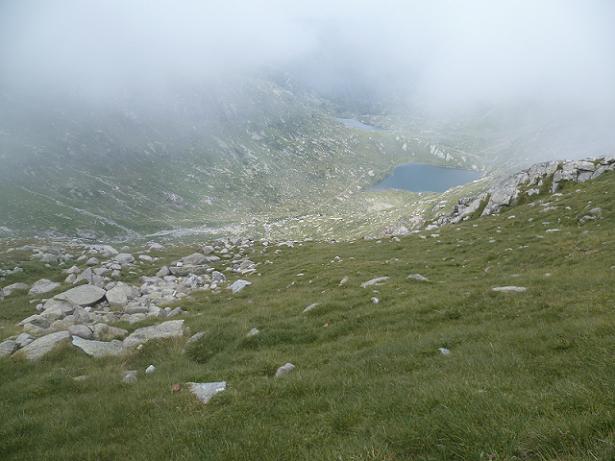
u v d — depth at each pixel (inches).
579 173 2519.7
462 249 1632.6
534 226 1768.0
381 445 300.2
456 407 326.0
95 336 919.7
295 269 1738.4
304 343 762.8
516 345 515.2
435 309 796.0
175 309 1192.8
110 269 2041.1
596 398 289.9
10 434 491.8
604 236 1230.9
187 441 390.9
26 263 2165.4
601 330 477.7
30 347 823.1
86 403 567.8
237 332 836.0
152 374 693.9
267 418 422.0
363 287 1103.6
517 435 264.7
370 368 542.6
